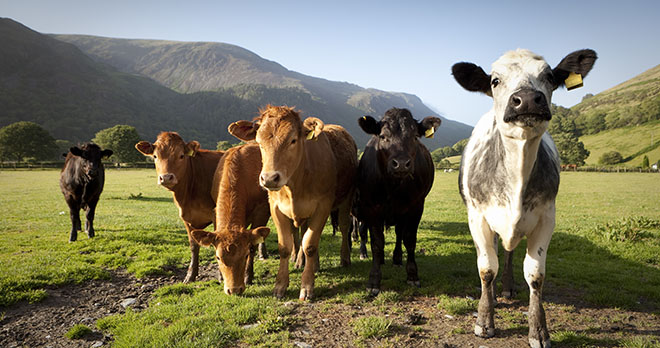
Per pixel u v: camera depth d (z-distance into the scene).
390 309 5.02
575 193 22.89
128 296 5.82
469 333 4.31
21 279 5.88
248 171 6.06
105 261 7.32
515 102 3.13
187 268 7.27
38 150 96.62
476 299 5.38
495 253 4.24
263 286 5.91
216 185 6.29
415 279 5.94
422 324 4.57
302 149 5.18
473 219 4.32
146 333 4.34
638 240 8.95
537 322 3.91
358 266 7.13
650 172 58.47
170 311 4.94
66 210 14.25
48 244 8.56
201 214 6.96
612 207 16.33
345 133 7.48
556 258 7.71
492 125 4.27
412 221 5.91
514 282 6.12
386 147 5.34
